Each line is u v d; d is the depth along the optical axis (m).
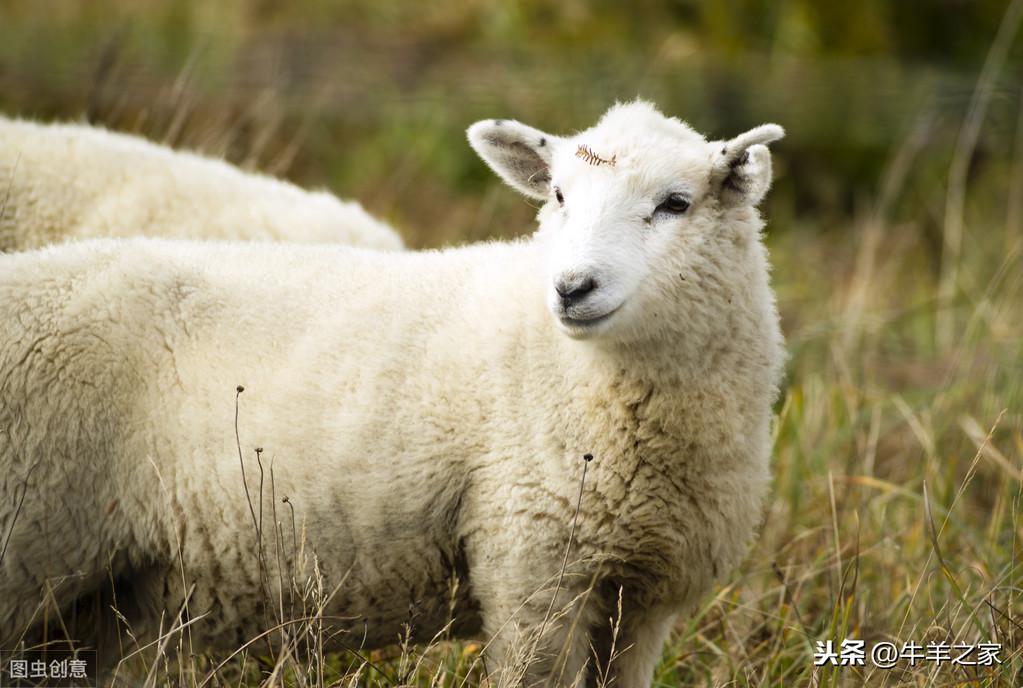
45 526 8.78
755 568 11.57
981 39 24.78
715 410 8.73
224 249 9.60
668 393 8.65
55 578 8.88
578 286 8.30
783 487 12.43
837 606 9.99
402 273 9.38
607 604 9.02
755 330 8.98
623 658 9.18
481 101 22.97
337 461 8.75
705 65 23.55
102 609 9.36
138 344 8.93
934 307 16.58
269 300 9.15
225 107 21.00
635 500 8.62
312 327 9.04
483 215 19.09
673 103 22.70
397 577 8.97
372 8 26.55
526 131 9.59
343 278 9.34
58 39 23.64
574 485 8.57
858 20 24.92
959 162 19.09
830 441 13.25
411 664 9.61
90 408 8.80
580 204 8.73
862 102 22.94
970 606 10.34
